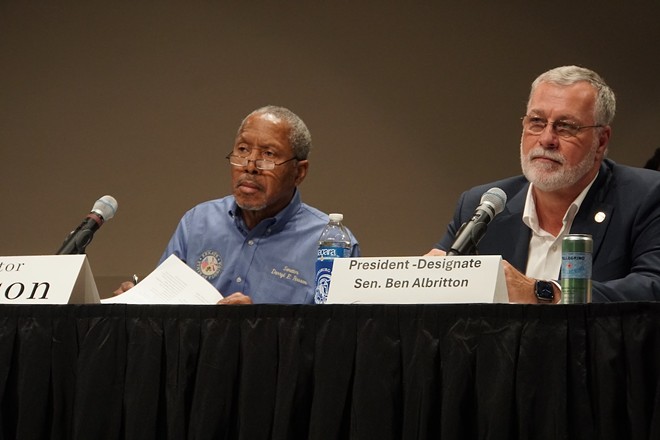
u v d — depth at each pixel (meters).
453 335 3.29
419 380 3.29
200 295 4.48
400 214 8.73
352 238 5.82
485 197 4.29
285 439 3.36
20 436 3.59
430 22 8.80
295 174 6.05
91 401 3.55
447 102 8.73
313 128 8.91
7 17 9.39
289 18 9.03
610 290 4.47
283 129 5.95
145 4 9.23
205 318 3.51
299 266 5.89
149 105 9.15
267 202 5.88
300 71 8.98
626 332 3.16
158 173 9.09
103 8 9.28
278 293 5.82
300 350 3.41
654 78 8.35
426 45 8.80
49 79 9.30
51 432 3.60
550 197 5.13
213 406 3.45
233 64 9.08
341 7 8.96
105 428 3.54
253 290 5.86
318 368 3.38
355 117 8.87
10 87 9.34
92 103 9.23
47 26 9.34
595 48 8.46
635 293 4.50
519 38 8.62
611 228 5.05
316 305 3.42
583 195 5.13
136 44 9.21
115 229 9.06
